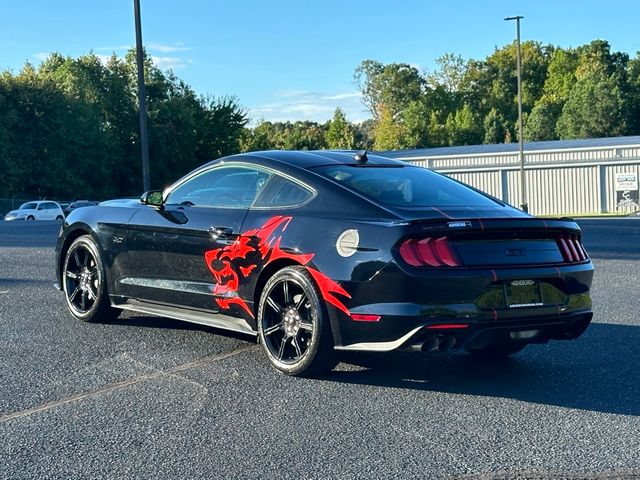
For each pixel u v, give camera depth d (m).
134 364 5.48
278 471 3.55
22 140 56.47
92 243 6.70
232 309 5.58
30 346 6.00
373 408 4.51
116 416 4.36
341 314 4.87
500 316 4.75
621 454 3.74
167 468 3.60
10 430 4.13
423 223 4.73
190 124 67.56
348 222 4.98
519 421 4.27
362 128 119.62
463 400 4.68
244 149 81.31
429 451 3.80
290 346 5.25
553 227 5.04
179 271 5.95
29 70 58.12
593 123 86.69
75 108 59.41
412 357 5.80
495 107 107.44
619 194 45.75
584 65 97.69
